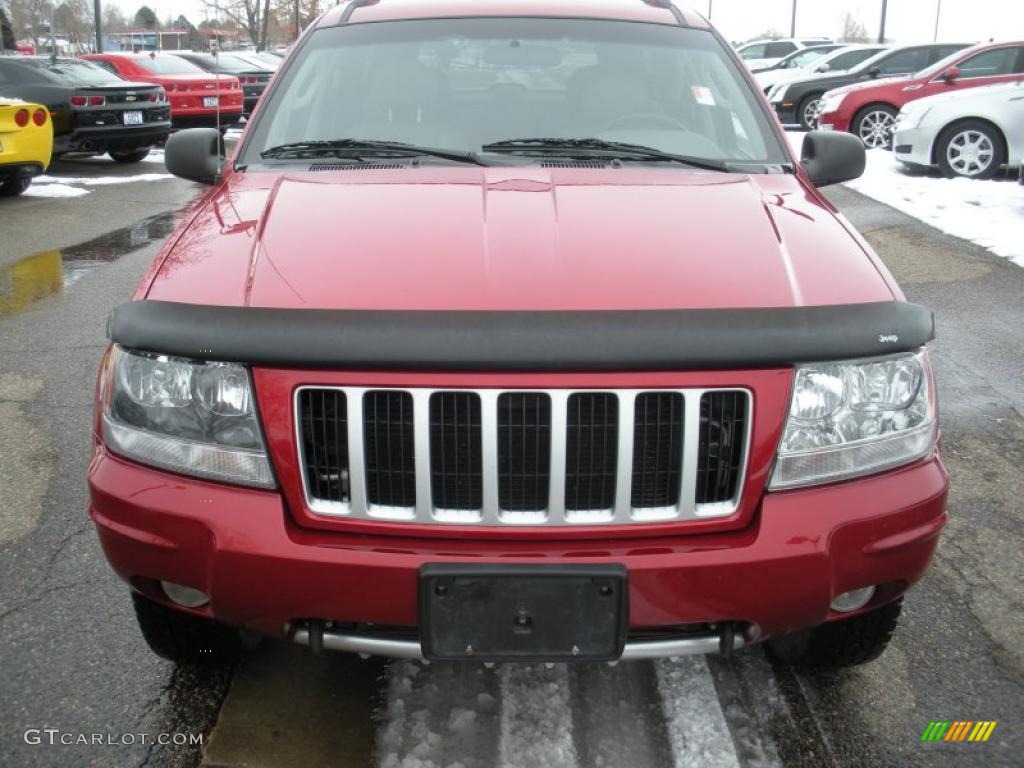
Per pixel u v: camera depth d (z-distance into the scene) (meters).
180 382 2.00
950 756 2.35
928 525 2.08
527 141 3.00
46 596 2.96
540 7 3.52
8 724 2.41
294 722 2.45
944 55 16.86
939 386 4.83
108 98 12.77
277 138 3.09
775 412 1.94
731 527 1.98
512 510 1.95
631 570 1.91
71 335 5.64
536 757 2.31
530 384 1.87
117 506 2.06
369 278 2.08
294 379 1.93
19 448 4.04
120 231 8.80
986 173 10.87
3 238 8.42
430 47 3.35
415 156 2.94
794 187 2.78
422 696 2.54
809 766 2.31
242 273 2.16
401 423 1.92
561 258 2.15
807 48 24.73
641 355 1.85
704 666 2.68
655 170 2.84
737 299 2.04
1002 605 2.99
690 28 3.52
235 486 1.99
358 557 1.92
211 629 2.40
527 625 1.93
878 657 2.61
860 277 2.18
